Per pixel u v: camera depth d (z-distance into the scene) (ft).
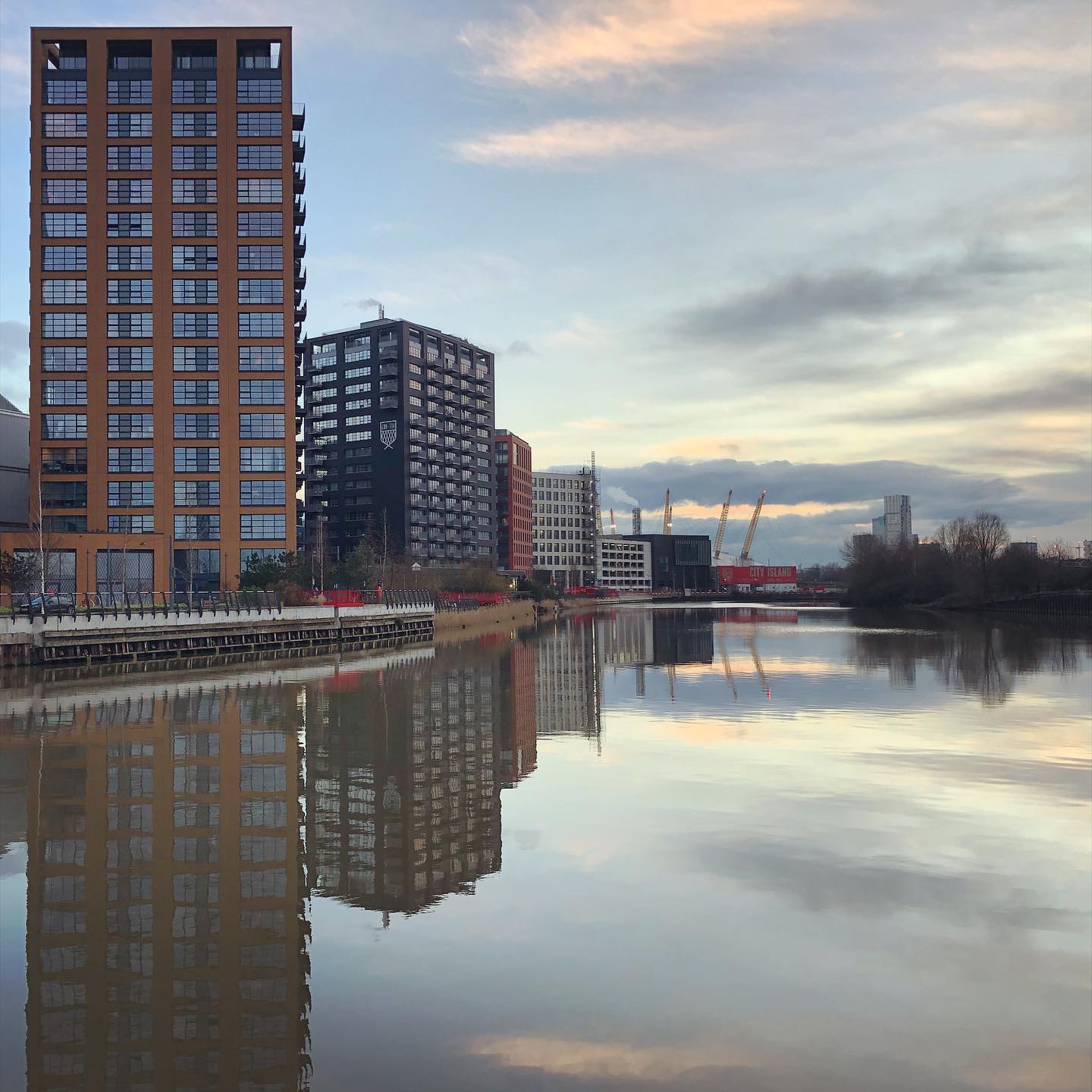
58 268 453.58
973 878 59.26
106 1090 36.09
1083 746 106.83
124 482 449.48
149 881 59.72
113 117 456.86
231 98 458.50
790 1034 39.68
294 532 452.35
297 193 485.97
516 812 77.30
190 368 453.58
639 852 65.31
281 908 54.60
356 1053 38.32
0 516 474.49
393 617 352.90
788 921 52.13
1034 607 536.83
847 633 362.12
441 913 53.57
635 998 42.91
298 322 499.10
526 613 628.28
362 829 72.38
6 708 146.10
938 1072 36.91
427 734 120.26
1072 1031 39.91
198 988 44.24
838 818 74.38
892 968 46.09
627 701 154.51
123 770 96.12
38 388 449.89
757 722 128.57
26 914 53.88
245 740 115.44
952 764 96.68
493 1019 40.91
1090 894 56.29
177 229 456.04
